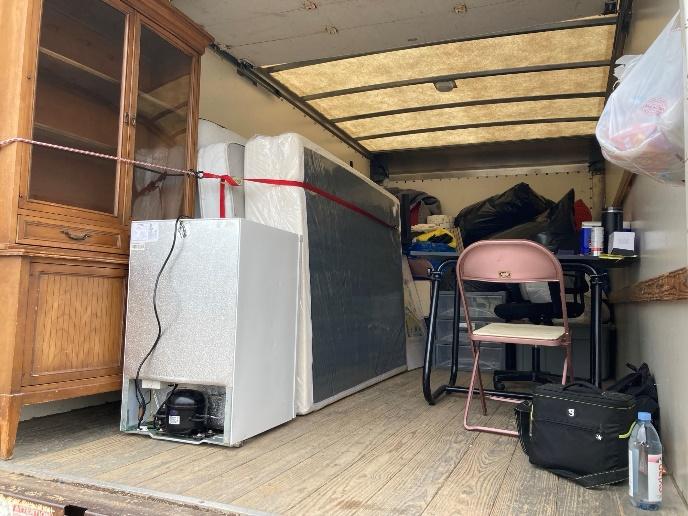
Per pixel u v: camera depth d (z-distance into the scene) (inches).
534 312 136.5
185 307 85.3
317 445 83.7
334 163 127.3
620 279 160.4
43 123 81.8
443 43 151.9
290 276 100.6
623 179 139.9
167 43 107.2
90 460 73.6
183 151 112.2
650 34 99.3
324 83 179.6
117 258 90.7
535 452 73.5
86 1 88.7
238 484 65.4
